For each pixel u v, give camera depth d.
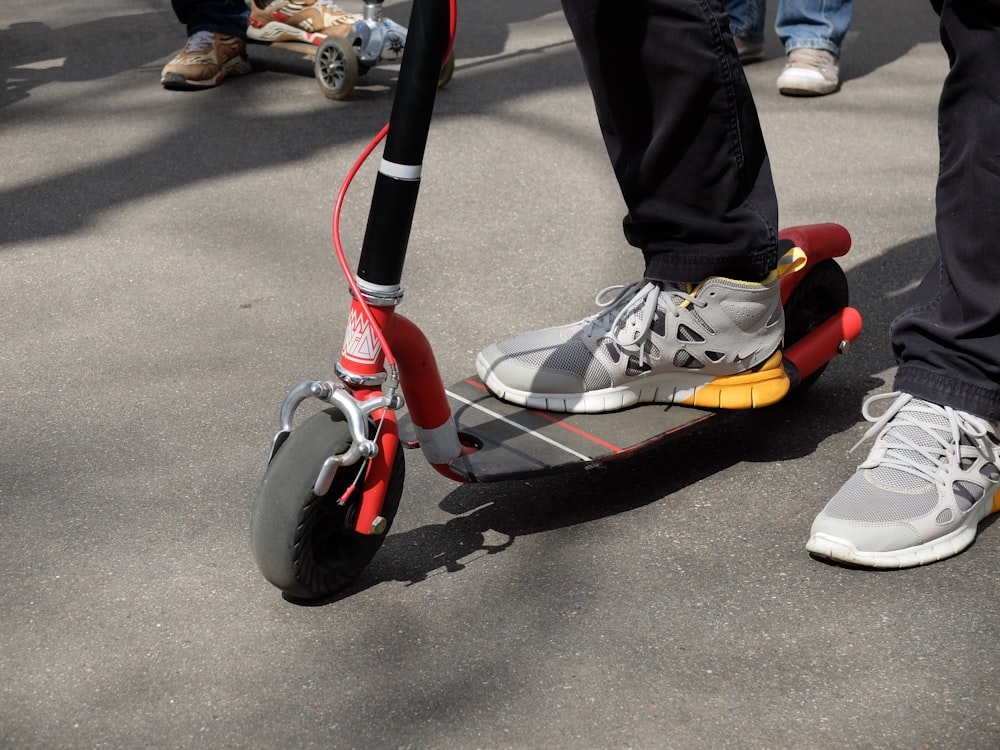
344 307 2.30
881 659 1.32
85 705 1.26
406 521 1.61
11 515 1.62
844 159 3.17
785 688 1.27
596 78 1.52
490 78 3.91
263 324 2.22
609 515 1.62
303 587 1.36
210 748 1.20
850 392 1.98
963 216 1.50
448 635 1.37
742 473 1.73
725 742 1.19
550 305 2.32
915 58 4.18
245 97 3.70
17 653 1.34
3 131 3.38
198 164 3.12
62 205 2.84
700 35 1.45
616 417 1.65
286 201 2.87
